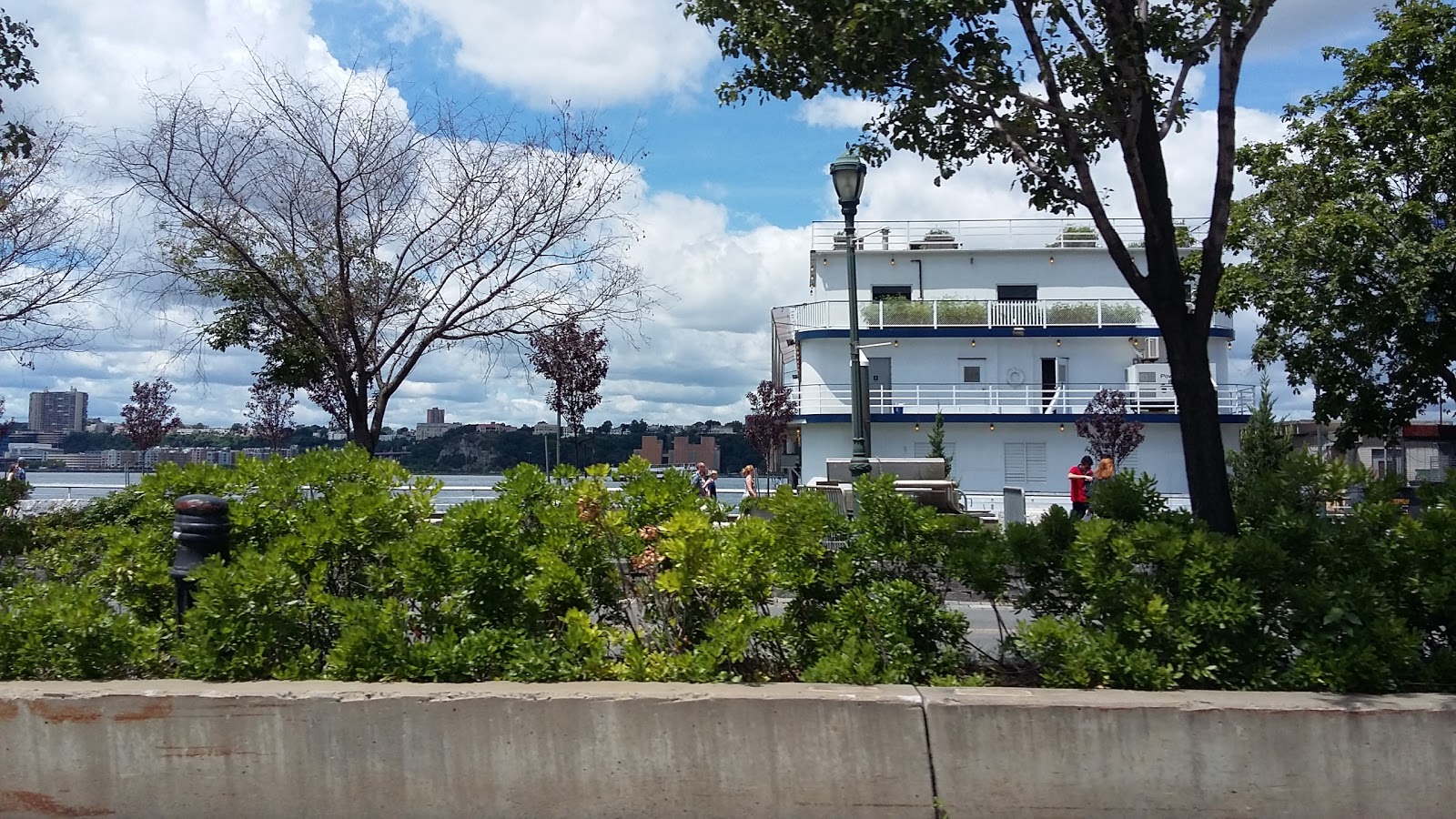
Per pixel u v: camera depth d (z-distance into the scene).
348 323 14.52
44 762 4.58
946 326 38.00
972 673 5.23
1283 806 4.32
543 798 4.44
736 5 6.68
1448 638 4.94
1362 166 17.23
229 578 4.97
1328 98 17.84
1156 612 4.75
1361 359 17.17
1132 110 6.22
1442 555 4.94
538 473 5.95
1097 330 37.84
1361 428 17.75
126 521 7.03
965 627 5.29
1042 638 4.86
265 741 4.54
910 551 5.38
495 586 5.21
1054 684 4.80
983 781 4.38
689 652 5.02
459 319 15.23
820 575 5.40
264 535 5.91
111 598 5.55
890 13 5.77
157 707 4.58
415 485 6.13
